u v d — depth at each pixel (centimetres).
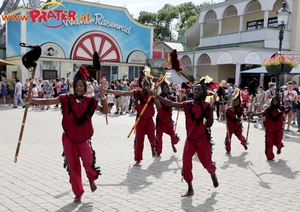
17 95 1912
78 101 484
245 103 1588
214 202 509
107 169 680
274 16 2517
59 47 2527
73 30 2580
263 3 2350
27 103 489
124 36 2834
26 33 2403
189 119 536
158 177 633
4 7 2867
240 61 2272
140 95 724
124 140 998
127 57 2878
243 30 2645
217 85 550
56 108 1917
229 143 873
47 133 1069
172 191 555
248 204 505
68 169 488
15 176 604
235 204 504
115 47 2798
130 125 1326
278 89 1366
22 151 807
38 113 1653
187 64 2797
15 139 955
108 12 2727
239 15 2538
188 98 1596
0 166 668
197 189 569
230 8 2650
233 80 2864
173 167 710
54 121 1359
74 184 481
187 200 514
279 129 830
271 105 827
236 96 875
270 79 2461
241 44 2448
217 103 1620
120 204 488
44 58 2466
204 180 623
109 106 1739
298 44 2412
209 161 543
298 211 483
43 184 564
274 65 1325
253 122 1536
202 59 2625
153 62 2641
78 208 466
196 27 3069
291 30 2419
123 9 2797
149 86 725
